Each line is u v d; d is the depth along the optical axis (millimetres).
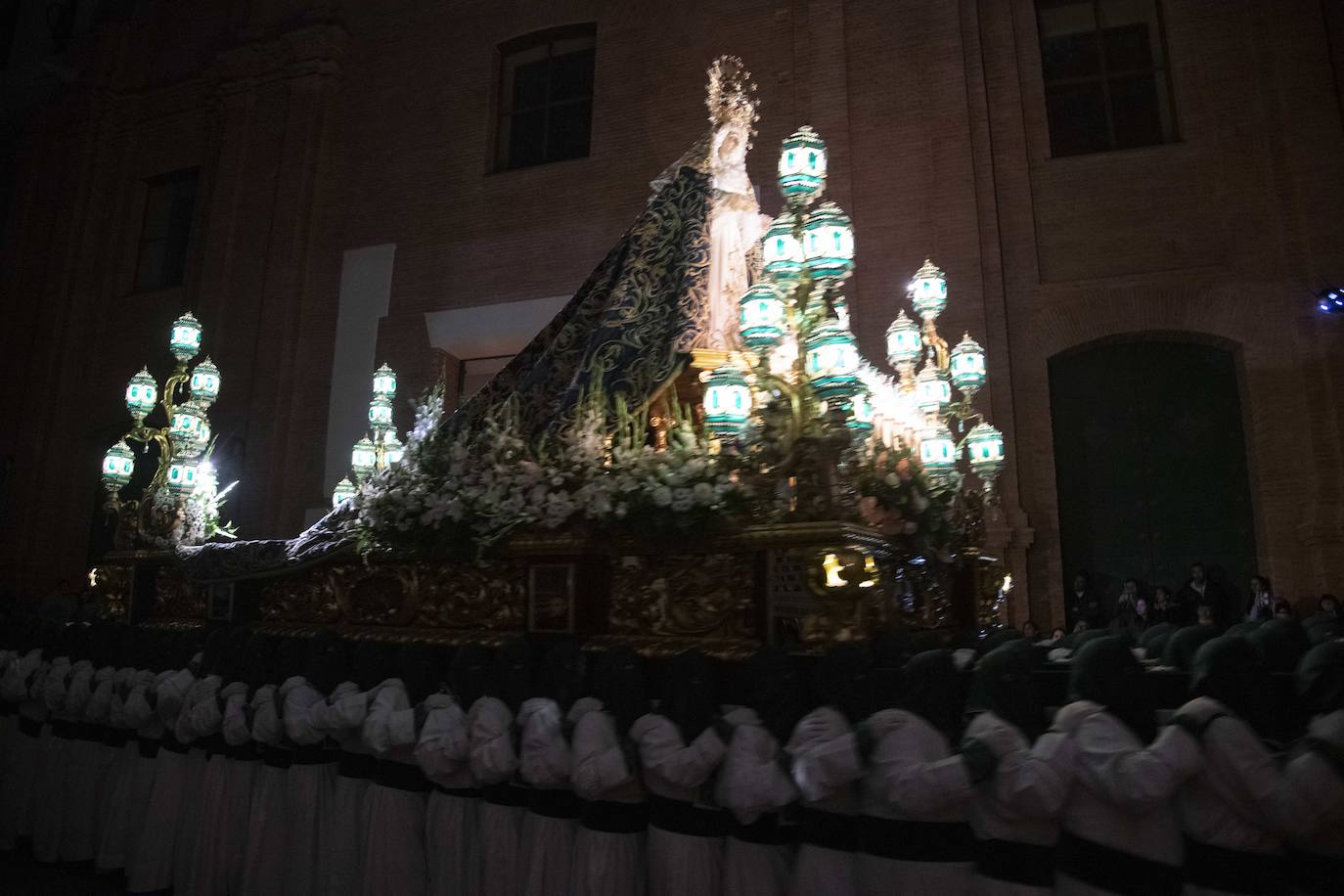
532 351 6625
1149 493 11492
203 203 16953
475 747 4242
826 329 4363
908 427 6086
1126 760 2936
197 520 7430
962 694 3600
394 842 4672
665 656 4363
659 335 5719
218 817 5371
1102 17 12859
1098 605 10938
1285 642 3639
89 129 18141
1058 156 12539
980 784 3201
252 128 16891
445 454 5641
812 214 4648
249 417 15352
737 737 3715
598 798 3969
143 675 6004
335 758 5289
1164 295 11500
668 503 4395
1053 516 11367
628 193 14234
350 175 16188
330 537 6031
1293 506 10523
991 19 13039
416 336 14961
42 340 17250
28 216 18234
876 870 3385
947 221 12281
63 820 6320
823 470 4301
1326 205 10945
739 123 6500
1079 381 11969
